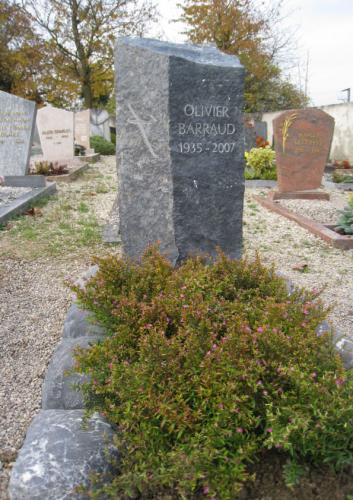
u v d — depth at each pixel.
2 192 8.38
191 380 2.20
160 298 2.86
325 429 1.93
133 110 4.00
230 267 3.37
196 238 4.14
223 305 2.79
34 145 19.47
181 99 3.85
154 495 2.04
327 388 2.06
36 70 25.78
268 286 3.14
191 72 3.82
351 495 1.94
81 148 16.73
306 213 7.96
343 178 11.53
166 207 4.05
